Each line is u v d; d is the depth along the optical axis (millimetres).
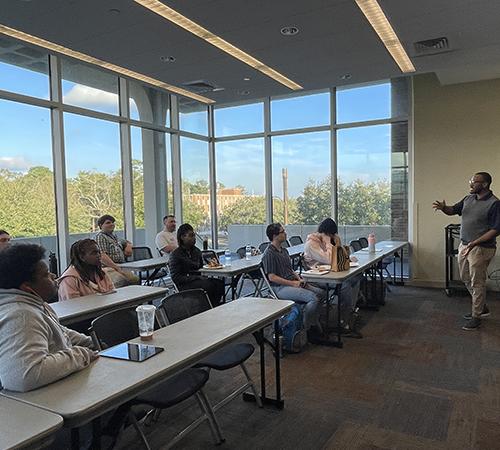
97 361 1753
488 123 6176
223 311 2557
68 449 1694
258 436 2492
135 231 6676
